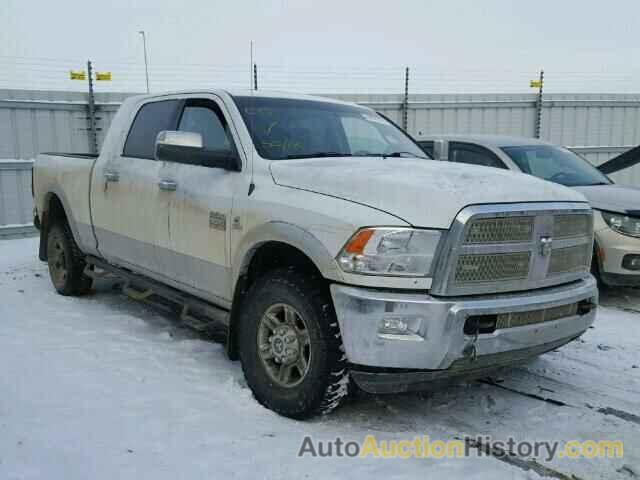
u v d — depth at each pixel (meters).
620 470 3.15
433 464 3.16
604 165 9.33
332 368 3.39
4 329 5.21
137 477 2.92
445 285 3.17
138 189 4.94
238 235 3.93
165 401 3.80
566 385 4.27
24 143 10.19
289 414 3.62
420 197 3.28
